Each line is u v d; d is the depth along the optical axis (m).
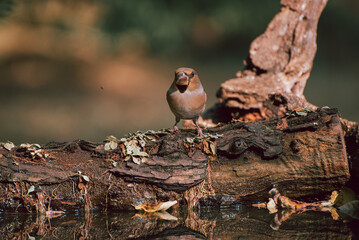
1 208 6.77
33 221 6.38
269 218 6.45
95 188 6.92
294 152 6.94
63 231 5.87
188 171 6.92
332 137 6.87
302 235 5.56
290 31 11.18
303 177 6.92
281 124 7.23
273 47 11.18
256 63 11.03
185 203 7.08
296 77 10.98
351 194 7.25
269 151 6.93
